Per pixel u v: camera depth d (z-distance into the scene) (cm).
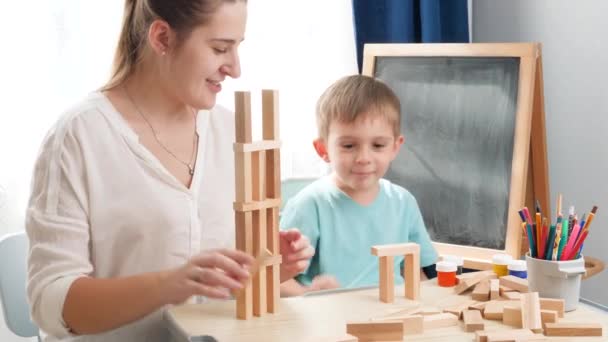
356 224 146
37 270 105
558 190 189
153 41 108
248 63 190
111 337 113
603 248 176
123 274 115
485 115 158
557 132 188
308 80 197
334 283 132
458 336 94
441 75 165
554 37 187
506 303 101
